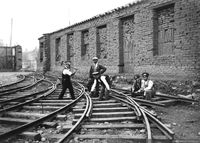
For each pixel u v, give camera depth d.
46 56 25.48
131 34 13.34
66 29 21.31
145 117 4.83
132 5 12.67
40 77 19.80
